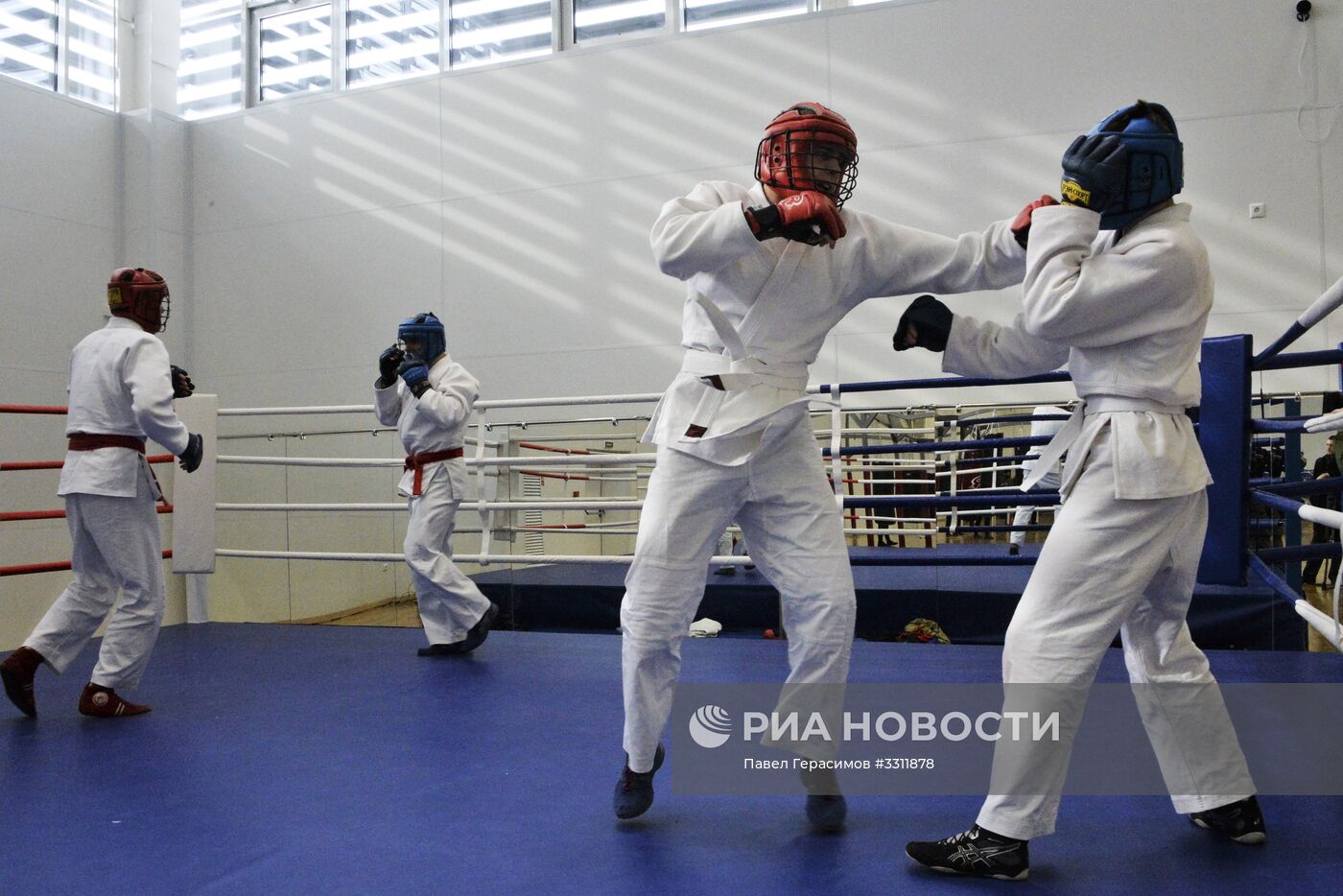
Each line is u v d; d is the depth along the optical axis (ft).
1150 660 6.46
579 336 23.48
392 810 7.26
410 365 13.51
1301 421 6.87
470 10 25.59
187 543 16.99
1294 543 14.29
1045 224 5.66
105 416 10.40
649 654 6.55
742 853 6.27
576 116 23.75
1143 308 5.53
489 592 19.44
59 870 6.15
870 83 21.83
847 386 13.23
